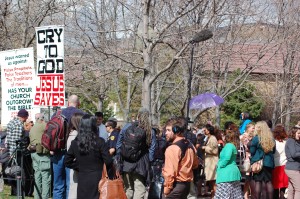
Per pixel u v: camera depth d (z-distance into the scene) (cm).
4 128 1420
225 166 1108
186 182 885
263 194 1180
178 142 884
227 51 1861
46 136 992
